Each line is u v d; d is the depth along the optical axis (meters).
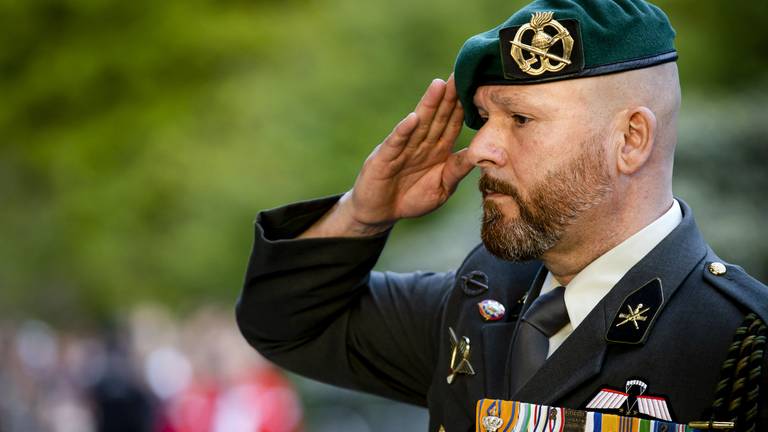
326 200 8.45
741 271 7.04
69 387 41.72
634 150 7.08
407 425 29.88
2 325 45.16
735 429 6.51
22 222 51.38
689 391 6.70
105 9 48.62
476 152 7.21
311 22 44.03
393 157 8.09
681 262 7.05
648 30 7.12
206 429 24.17
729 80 29.30
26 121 49.69
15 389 36.19
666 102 7.17
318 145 39.28
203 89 46.00
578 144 7.00
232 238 41.69
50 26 49.81
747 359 6.55
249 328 8.77
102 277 45.34
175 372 37.19
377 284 8.70
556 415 6.85
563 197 7.03
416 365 8.47
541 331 7.29
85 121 48.66
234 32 46.69
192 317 33.41
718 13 30.17
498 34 7.16
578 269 7.28
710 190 19.12
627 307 6.97
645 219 7.18
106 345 33.34
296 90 40.41
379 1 38.81
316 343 8.66
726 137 19.27
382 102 38.66
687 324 6.84
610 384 6.89
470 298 7.93
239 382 24.31
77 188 46.72
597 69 6.98
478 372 7.59
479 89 7.32
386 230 8.45
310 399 31.83
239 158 41.44
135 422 32.75
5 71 49.84
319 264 8.32
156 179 44.31
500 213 7.24
